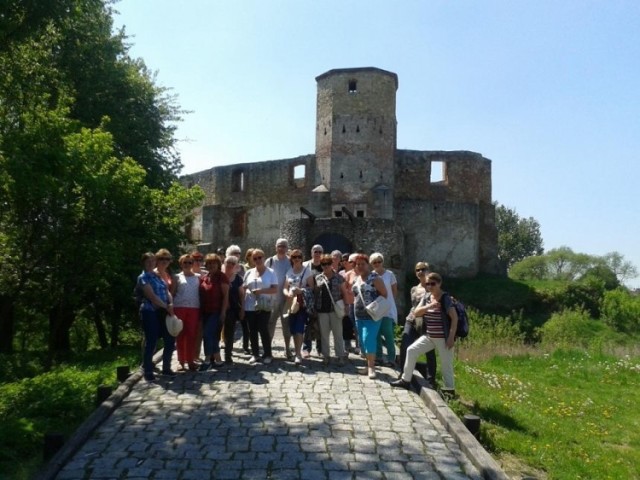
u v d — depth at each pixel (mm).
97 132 17781
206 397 8461
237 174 45000
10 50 13180
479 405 10492
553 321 31344
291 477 5629
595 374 16547
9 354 17422
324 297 10781
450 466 6020
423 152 41781
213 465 5902
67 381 10508
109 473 5691
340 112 38500
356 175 37938
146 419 7414
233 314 10812
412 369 9328
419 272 10477
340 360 10891
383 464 6016
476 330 23125
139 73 26141
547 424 10227
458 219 40219
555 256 65500
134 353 16406
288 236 30906
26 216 16062
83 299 19188
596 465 8219
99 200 16672
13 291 17094
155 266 10023
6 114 14344
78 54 21547
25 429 7484
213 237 44469
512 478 7176
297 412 7738
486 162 42750
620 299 33812
